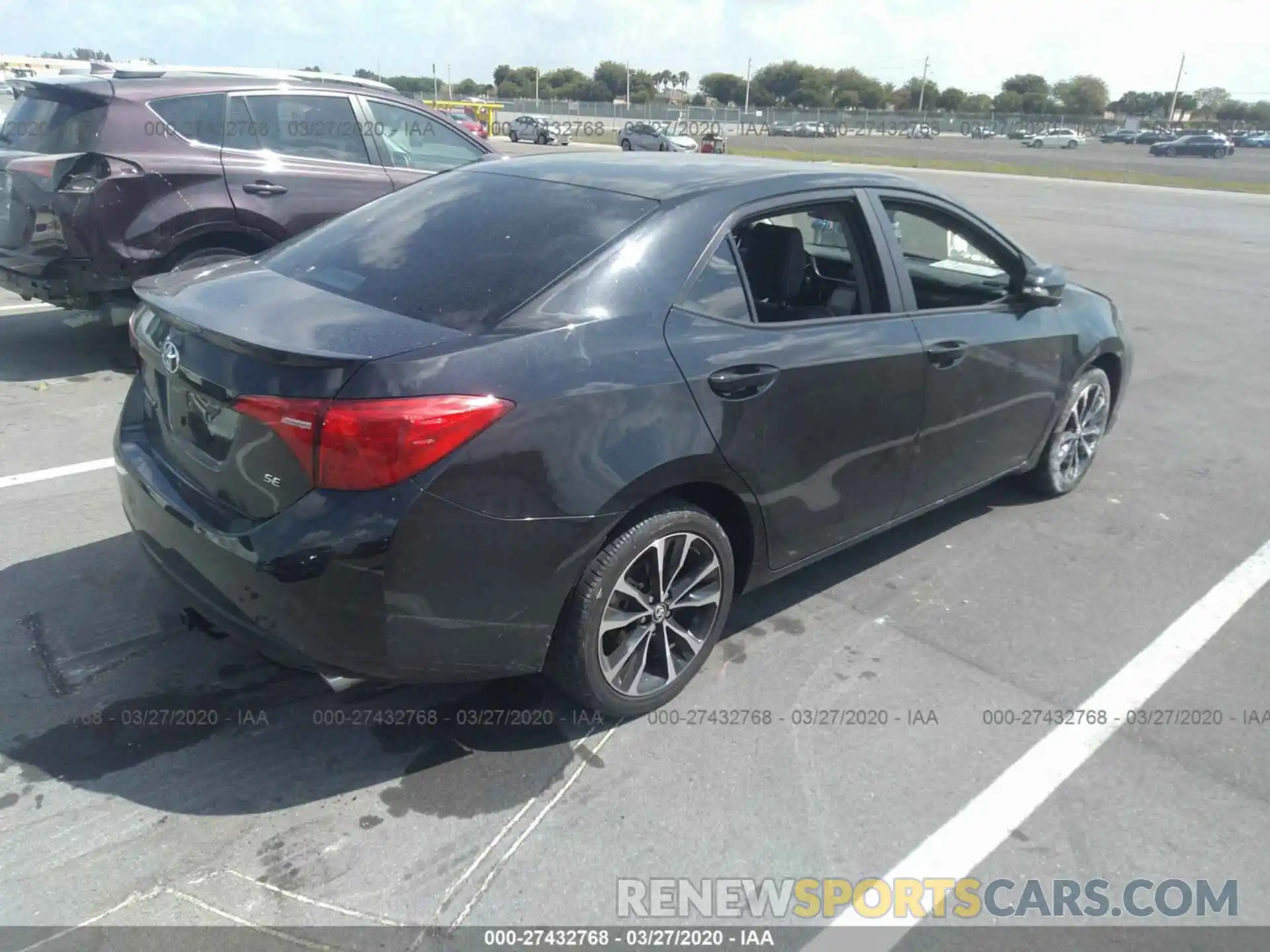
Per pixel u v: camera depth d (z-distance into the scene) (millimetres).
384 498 2391
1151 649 3650
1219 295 11219
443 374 2455
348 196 6688
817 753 2980
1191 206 24125
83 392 5945
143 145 5859
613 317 2797
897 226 3738
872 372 3416
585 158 3734
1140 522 4793
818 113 67625
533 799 2736
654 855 2564
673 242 3002
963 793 2840
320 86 6691
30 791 2666
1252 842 2699
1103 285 11578
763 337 3109
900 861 2586
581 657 2832
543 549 2605
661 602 3006
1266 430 6336
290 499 2467
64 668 3201
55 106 6012
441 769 2834
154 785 2711
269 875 2434
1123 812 2791
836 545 3619
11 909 2293
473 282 2842
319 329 2598
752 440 3039
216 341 2578
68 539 4043
